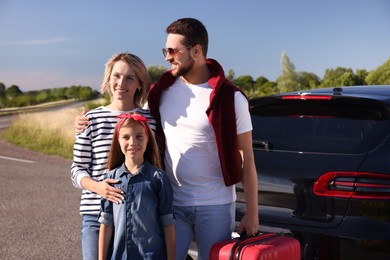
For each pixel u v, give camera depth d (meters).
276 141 4.15
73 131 18.73
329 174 3.73
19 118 22.94
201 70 3.27
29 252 5.87
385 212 3.62
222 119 3.16
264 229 3.91
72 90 140.50
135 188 3.07
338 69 49.97
